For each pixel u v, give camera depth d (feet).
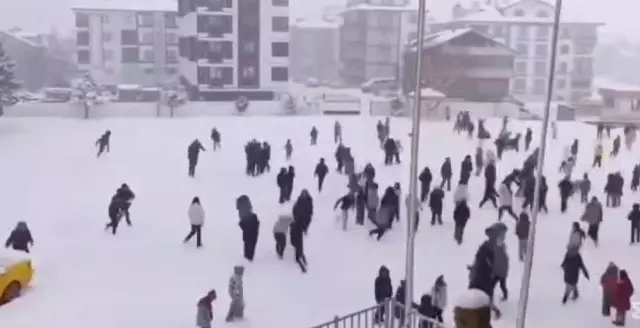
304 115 223.10
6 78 186.39
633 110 239.30
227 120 192.85
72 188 95.30
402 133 164.04
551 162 120.67
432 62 234.99
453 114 223.71
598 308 52.60
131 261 62.39
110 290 55.16
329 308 51.60
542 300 54.03
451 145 139.85
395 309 42.98
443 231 72.74
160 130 167.53
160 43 288.51
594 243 68.64
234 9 247.50
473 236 71.00
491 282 49.90
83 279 57.62
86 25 284.82
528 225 61.77
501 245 52.80
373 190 71.46
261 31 250.37
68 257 63.26
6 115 213.87
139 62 288.10
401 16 314.76
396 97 236.02
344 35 339.77
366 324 41.52
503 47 237.66
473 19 307.17
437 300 45.93
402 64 277.03
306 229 66.39
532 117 227.81
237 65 249.96
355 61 328.29
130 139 150.10
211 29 247.09
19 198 88.79
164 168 110.93
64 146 139.33
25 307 51.29
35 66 333.62
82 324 48.29
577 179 102.99
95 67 286.46
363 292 55.21
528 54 307.17
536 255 65.31
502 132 137.39
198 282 57.16
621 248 68.54
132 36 287.07
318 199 87.45
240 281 48.75
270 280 57.72
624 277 49.03
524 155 125.29
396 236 70.95
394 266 61.46
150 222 76.13
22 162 117.39
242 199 63.00
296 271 60.08
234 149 133.18
